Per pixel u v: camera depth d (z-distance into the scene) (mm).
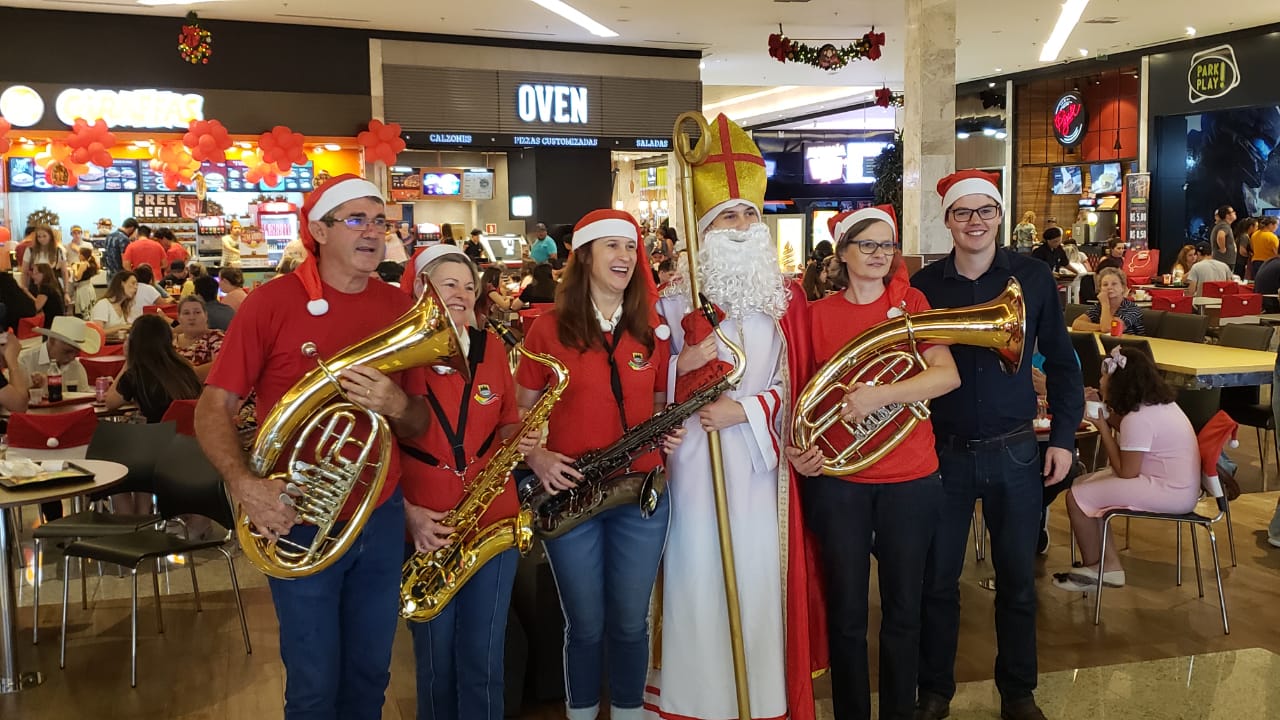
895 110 22797
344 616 2465
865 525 2855
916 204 11391
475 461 2703
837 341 2906
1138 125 16047
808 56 12570
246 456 2215
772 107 23469
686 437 2947
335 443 2209
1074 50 15758
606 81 14688
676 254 3189
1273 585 4570
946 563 3109
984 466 3016
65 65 11805
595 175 15047
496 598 2705
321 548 2271
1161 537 5324
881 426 2797
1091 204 18047
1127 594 4480
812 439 2795
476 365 2736
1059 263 12875
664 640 2992
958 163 20078
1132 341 5711
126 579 5020
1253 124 15750
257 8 11711
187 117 12320
